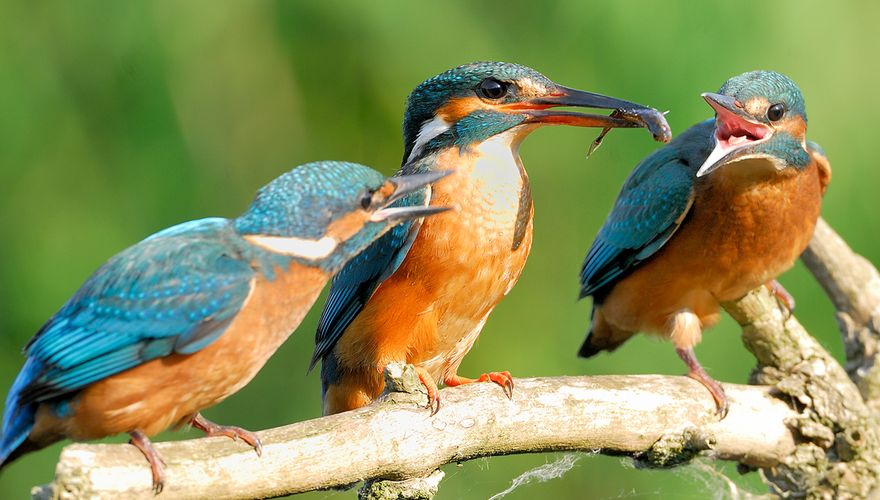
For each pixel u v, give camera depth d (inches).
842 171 533.0
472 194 367.6
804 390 376.2
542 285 579.8
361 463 311.1
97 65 541.3
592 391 349.7
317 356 394.6
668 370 558.6
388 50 540.7
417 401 322.7
